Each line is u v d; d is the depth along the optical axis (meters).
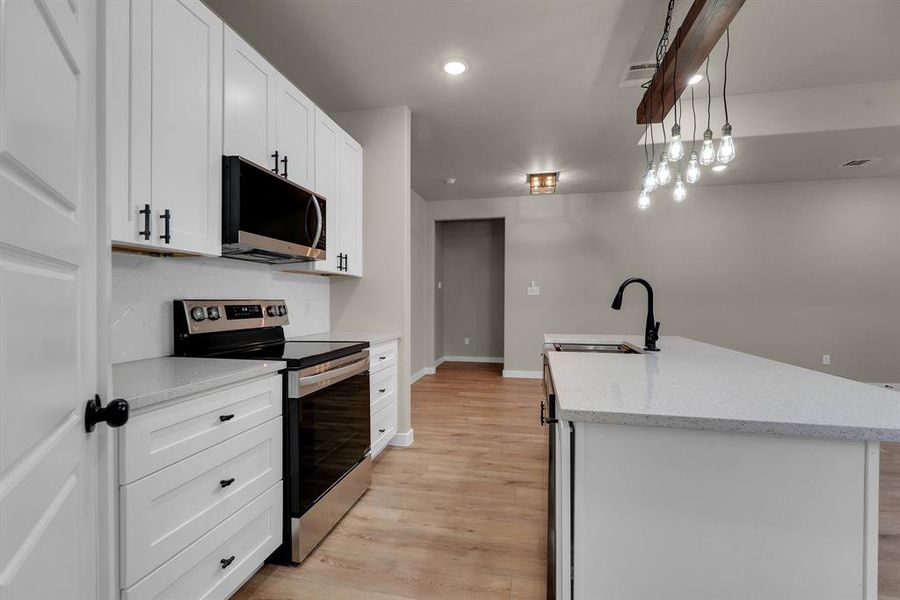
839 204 4.73
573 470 1.02
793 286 4.85
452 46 2.24
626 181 4.83
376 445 2.53
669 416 0.94
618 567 0.99
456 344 6.79
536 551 1.79
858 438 0.87
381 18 2.02
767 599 0.94
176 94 1.43
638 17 2.01
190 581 1.23
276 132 1.97
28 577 0.51
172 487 1.16
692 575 0.97
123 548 1.03
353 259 2.77
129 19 1.27
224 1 1.88
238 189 1.65
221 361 1.59
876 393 1.15
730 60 2.40
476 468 2.64
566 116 3.10
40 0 0.55
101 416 0.71
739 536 0.94
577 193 5.42
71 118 0.65
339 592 1.53
